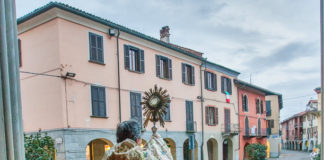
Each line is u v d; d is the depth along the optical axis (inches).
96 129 463.2
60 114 419.5
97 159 519.8
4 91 77.4
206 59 746.8
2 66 77.5
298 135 1951.3
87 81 461.1
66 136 416.8
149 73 584.7
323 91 72.4
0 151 75.9
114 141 490.0
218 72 823.7
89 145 516.7
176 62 665.0
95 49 480.7
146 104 106.3
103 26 495.5
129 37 543.8
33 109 455.5
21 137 82.1
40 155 293.9
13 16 81.9
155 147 85.0
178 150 638.5
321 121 72.4
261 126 1080.2
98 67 482.0
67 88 428.8
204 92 753.6
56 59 427.2
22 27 470.6
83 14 452.8
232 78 898.1
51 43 433.7
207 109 754.8
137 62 564.1
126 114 522.0
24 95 469.4
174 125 634.8
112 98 500.4
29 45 462.9
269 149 1283.2
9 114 78.0
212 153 810.2
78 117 439.2
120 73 521.0
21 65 473.1
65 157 411.8
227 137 839.1
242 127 932.6
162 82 616.1
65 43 433.4
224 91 840.9
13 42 81.1
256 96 1059.9
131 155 77.0
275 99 1355.8
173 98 641.6
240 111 927.7
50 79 434.3
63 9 428.5
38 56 450.3
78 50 452.4
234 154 878.4
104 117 478.0
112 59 509.0
